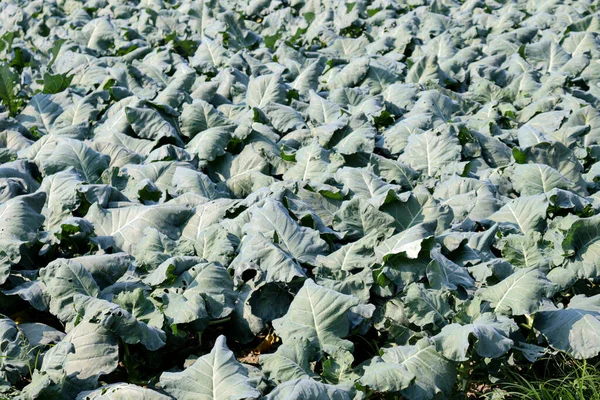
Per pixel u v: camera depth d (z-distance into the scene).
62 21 8.64
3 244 4.58
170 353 4.46
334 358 4.19
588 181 5.42
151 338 4.20
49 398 3.97
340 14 8.53
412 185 5.31
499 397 4.19
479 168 5.53
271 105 5.83
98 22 7.72
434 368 4.11
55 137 5.51
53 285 4.36
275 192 4.91
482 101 6.45
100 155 5.37
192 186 5.14
